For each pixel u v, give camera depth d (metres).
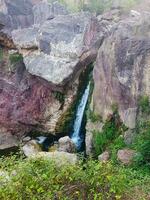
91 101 13.10
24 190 6.25
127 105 11.36
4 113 15.60
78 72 14.69
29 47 15.52
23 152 14.23
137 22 12.05
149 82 10.86
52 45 14.95
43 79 14.81
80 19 15.28
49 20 16.31
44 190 6.30
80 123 14.48
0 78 16.28
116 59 11.66
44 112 15.16
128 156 10.14
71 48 14.62
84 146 13.95
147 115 10.77
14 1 18.12
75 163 6.98
